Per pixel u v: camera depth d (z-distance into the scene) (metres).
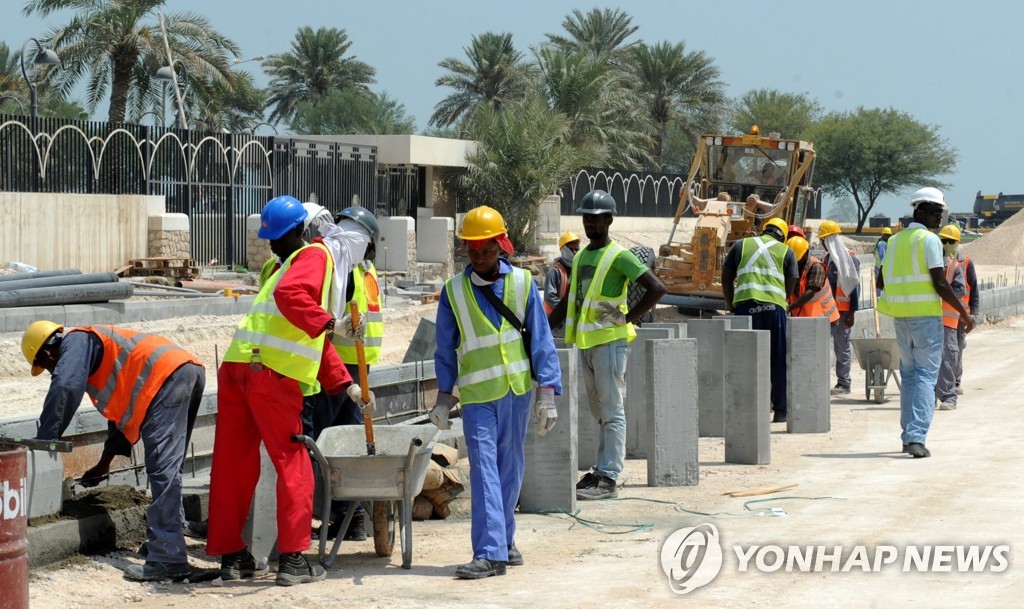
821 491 9.22
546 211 45.09
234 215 32.28
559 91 53.44
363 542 8.01
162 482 6.87
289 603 6.29
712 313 25.81
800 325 12.35
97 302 19.52
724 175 26.17
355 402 7.43
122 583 6.73
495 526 6.84
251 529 7.23
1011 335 25.52
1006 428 12.48
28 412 13.00
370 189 38.81
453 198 44.72
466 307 6.96
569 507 8.70
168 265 27.52
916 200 10.68
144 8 38.97
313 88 77.81
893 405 14.74
